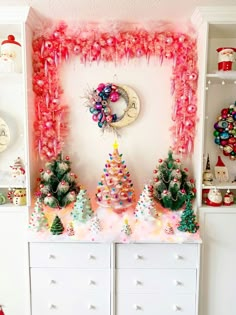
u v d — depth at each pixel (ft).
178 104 6.16
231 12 5.30
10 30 5.91
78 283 5.79
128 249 5.66
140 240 5.51
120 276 5.74
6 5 5.23
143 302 5.83
